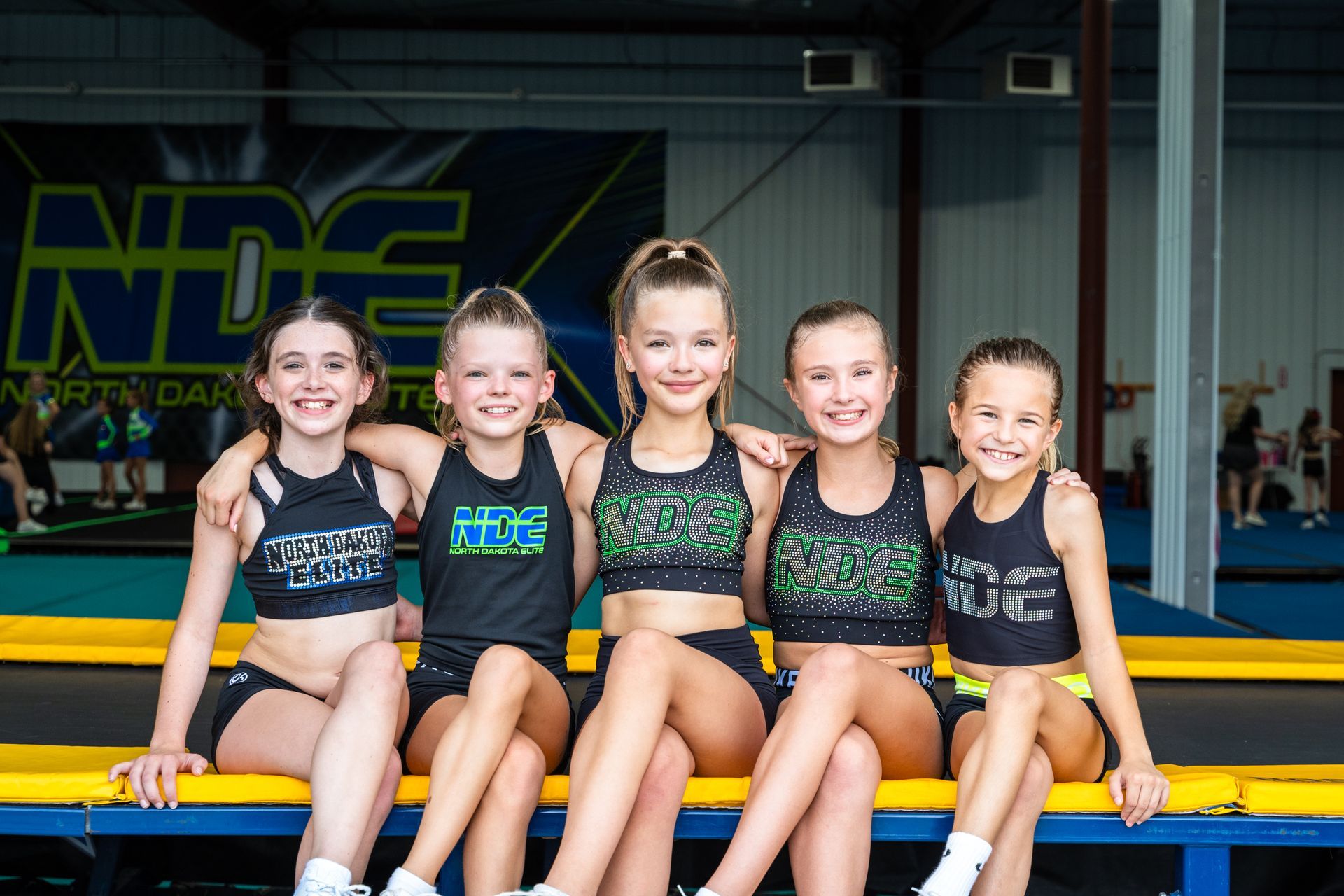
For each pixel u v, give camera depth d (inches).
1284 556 258.7
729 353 72.4
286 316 67.9
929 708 65.2
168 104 428.8
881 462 72.1
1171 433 191.5
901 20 420.2
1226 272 439.5
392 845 79.4
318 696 67.8
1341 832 64.2
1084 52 241.4
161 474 417.7
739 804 62.1
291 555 67.4
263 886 78.6
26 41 425.1
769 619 75.2
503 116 430.9
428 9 416.2
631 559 67.9
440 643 68.0
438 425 74.1
